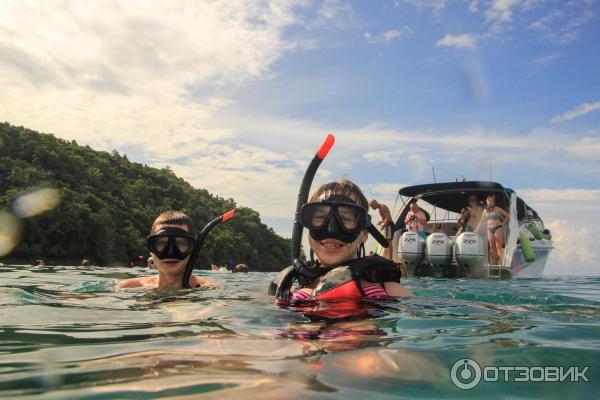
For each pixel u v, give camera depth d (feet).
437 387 3.32
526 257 30.12
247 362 3.90
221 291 10.91
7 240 127.85
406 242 29.09
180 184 268.00
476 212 31.99
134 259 162.71
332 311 6.82
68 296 9.67
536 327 5.68
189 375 3.51
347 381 3.40
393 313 6.68
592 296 12.70
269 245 257.34
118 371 3.64
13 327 5.91
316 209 8.41
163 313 7.14
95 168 191.21
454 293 11.93
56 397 3.04
